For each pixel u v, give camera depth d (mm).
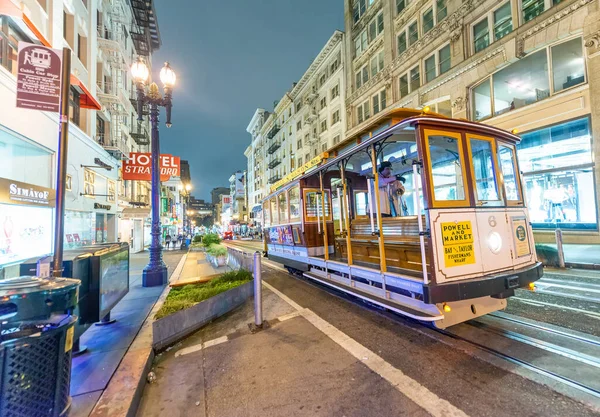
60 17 10914
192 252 21219
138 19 25406
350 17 24625
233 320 5574
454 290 3523
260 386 3209
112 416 2510
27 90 2977
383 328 4594
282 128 42125
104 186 16062
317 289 7492
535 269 4277
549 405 2553
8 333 1950
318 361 3674
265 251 11750
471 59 14086
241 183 74438
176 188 54281
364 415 2609
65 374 2262
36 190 8438
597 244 9938
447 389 2895
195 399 3053
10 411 1891
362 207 7879
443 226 3682
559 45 11047
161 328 4371
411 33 18562
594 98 9906
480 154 4230
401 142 5258
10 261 7539
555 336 3854
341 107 26141
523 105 12266
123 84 20266
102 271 4066
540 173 11680
